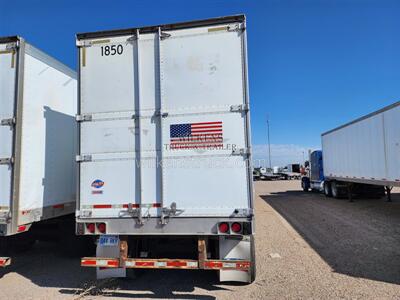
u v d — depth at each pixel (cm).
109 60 442
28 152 490
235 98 412
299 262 591
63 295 450
